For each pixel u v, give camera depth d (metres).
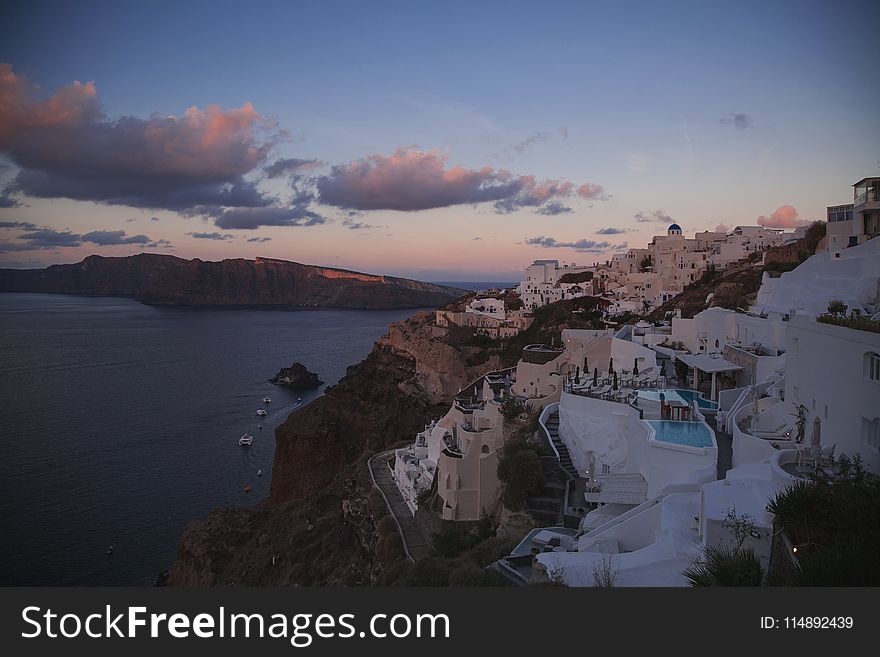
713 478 27.38
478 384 75.88
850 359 23.28
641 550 23.08
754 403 35.59
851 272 49.25
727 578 16.88
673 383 52.28
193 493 89.94
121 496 86.94
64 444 109.06
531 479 39.00
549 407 50.12
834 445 24.42
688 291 102.06
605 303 122.94
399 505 56.06
